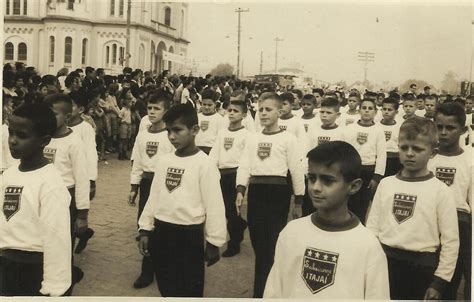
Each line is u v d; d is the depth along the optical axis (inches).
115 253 153.6
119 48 1116.5
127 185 261.0
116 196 232.8
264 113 129.8
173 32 1217.4
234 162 165.3
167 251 99.9
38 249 78.6
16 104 207.8
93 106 318.3
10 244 79.1
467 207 105.9
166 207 99.8
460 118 106.1
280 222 127.0
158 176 102.6
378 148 172.1
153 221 102.8
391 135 212.8
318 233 68.3
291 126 181.2
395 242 88.6
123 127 343.9
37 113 80.0
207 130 200.8
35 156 81.0
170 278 100.3
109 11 1119.0
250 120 204.1
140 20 1107.9
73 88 309.9
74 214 121.0
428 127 89.3
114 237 169.8
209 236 98.3
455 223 86.4
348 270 65.6
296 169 127.6
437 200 87.3
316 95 294.0
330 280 66.1
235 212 160.4
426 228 87.4
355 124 177.6
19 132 79.1
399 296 89.1
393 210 90.0
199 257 100.6
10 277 80.1
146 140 142.6
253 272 144.2
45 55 1124.5
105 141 343.9
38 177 79.3
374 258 65.5
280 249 70.8
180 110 99.9
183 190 99.1
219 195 99.8
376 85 400.2
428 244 87.4
